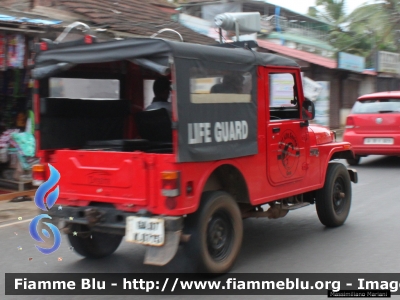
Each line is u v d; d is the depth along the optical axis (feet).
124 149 17.24
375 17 86.99
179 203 14.30
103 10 39.68
